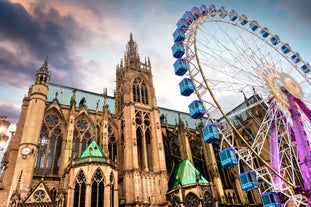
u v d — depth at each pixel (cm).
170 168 7538
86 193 5006
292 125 5088
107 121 6806
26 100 6712
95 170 5341
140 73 8419
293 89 5372
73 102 6994
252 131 8525
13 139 6022
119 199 6009
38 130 5981
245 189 4591
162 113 10100
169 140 8144
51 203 4922
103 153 5906
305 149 4759
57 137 6531
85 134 7012
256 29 6175
